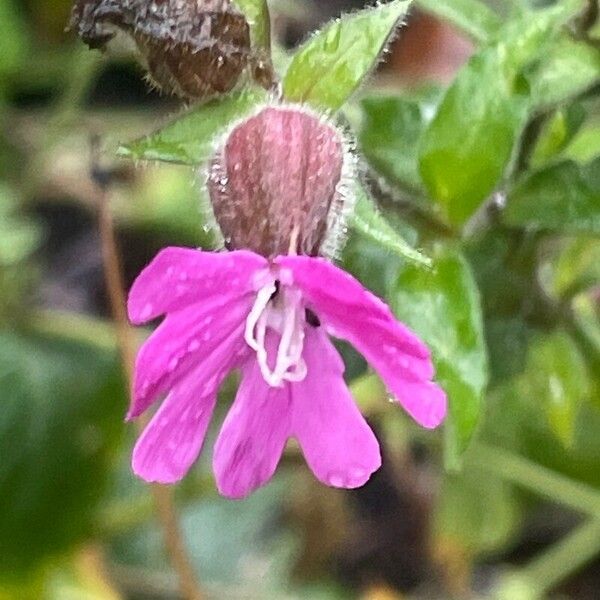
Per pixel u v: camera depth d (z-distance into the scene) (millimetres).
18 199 183
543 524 186
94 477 156
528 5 127
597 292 129
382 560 185
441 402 71
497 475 162
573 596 183
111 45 87
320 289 73
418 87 131
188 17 84
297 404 81
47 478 155
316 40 86
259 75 87
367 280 107
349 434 81
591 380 116
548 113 103
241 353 80
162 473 76
